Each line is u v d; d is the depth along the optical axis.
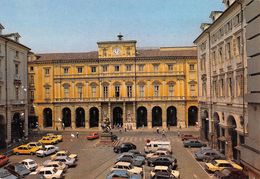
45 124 93.62
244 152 18.78
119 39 89.75
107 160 46.44
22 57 67.31
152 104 88.44
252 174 17.67
